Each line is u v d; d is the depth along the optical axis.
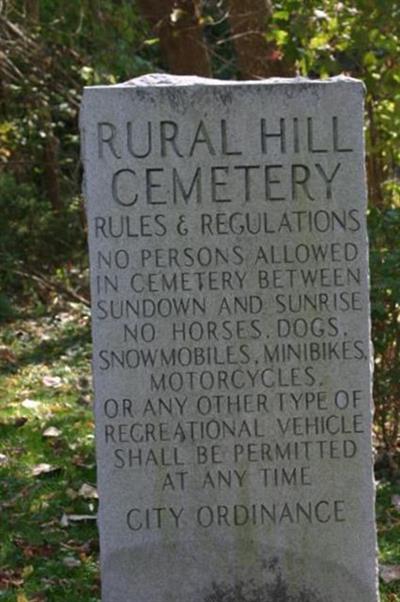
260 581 7.38
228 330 7.28
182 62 16.53
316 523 7.37
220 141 7.23
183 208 7.24
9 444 10.76
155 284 7.25
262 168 7.24
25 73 18.56
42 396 12.59
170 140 7.22
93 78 17.17
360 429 7.35
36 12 18.41
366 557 7.38
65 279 17.88
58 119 22.31
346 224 7.27
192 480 7.33
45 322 16.70
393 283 9.34
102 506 7.32
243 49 15.83
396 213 9.81
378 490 9.41
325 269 7.28
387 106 12.84
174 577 7.35
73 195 20.86
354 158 7.26
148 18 16.53
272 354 7.30
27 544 8.58
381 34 12.69
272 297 7.28
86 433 11.07
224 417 7.32
